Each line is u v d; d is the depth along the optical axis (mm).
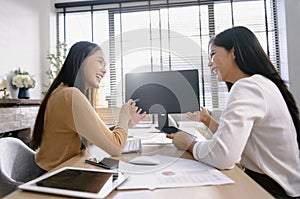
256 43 886
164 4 2863
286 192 731
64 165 745
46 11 2926
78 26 3039
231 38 911
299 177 758
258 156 771
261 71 863
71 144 910
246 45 878
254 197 474
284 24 2516
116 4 2941
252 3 2746
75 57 962
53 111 903
